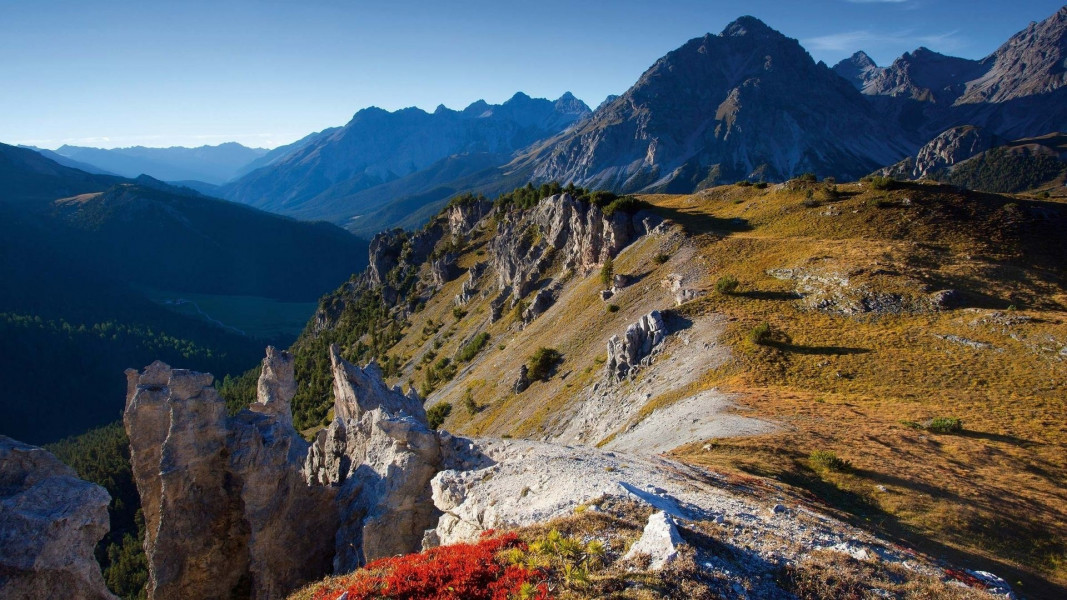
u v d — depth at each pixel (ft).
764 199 406.21
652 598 55.57
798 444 131.95
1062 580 88.58
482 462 112.47
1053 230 296.10
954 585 66.80
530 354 347.97
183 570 111.65
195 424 113.70
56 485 77.87
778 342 207.92
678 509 82.28
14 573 69.46
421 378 501.15
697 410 168.55
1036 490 112.47
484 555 66.54
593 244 402.72
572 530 71.31
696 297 266.36
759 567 65.51
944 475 116.98
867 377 175.73
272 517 117.29
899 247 271.08
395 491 110.32
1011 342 181.78
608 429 208.13
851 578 64.64
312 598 68.85
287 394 162.81
